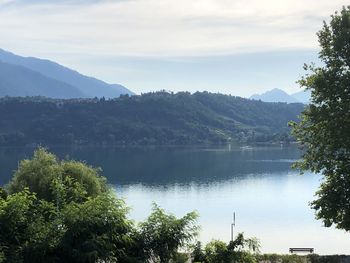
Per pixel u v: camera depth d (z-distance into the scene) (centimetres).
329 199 3206
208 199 11569
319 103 3300
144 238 1858
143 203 10781
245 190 12962
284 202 11231
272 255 3080
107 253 1698
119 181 14312
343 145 3122
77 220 1697
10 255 1631
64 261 1714
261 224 8756
